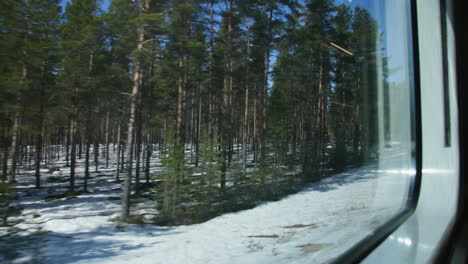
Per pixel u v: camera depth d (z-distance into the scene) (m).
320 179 9.41
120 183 10.35
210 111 14.74
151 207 7.21
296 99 13.88
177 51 10.95
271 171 10.41
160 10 10.14
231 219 5.85
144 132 15.29
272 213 6.28
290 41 14.15
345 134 7.50
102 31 7.48
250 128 16.50
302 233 3.62
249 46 14.02
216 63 12.83
